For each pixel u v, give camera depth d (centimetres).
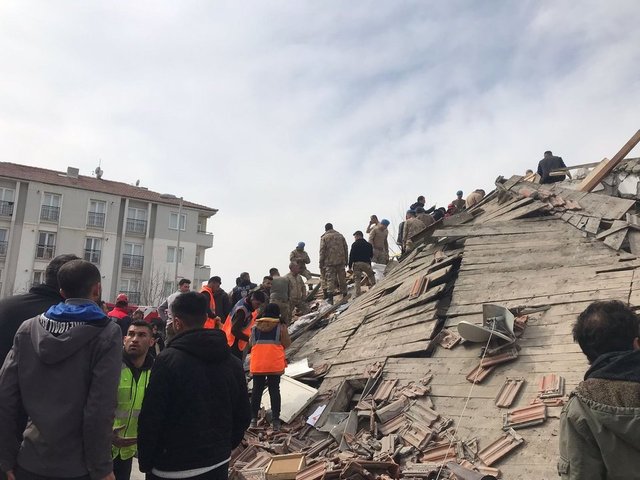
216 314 983
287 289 1176
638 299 664
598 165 1084
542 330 698
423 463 588
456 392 683
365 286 1457
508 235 938
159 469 313
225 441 328
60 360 292
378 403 738
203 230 4381
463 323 699
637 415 201
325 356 989
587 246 819
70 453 287
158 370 317
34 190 3569
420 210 1504
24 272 3469
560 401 586
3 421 284
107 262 3762
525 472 535
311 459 643
